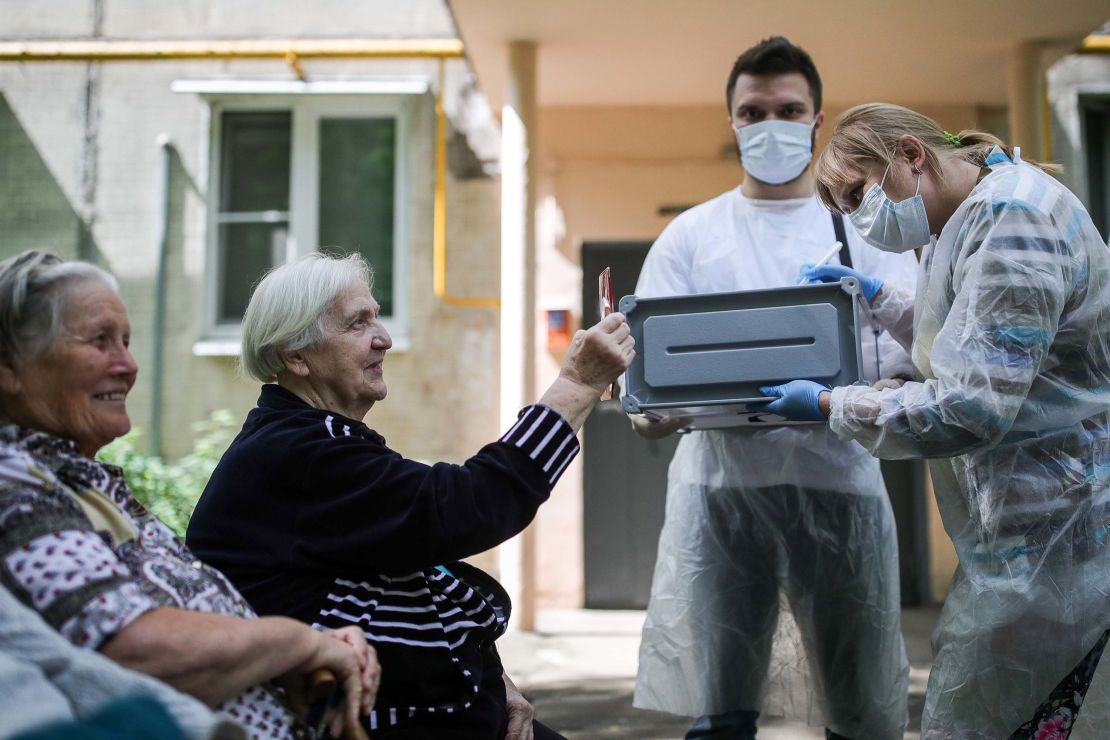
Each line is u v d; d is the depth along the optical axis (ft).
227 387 21.26
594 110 21.01
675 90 20.39
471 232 21.29
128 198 21.65
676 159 20.95
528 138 18.45
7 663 4.05
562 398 6.26
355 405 6.59
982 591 6.79
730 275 9.32
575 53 18.88
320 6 21.61
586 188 21.01
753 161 9.27
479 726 6.21
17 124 21.83
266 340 6.42
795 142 9.20
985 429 6.42
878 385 7.74
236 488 6.09
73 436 5.09
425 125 21.49
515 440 6.09
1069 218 6.66
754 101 9.30
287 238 21.77
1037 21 17.54
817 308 7.44
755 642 9.19
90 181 21.70
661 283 9.53
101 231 21.61
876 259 9.20
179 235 21.62
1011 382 6.34
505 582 18.54
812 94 9.43
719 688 9.16
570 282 20.85
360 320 6.59
